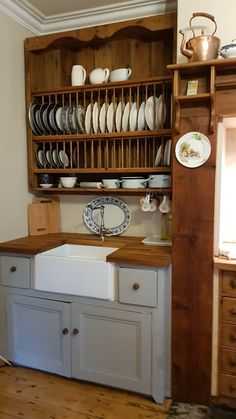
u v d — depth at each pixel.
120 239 2.30
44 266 1.99
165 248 2.01
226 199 2.18
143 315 1.81
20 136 2.34
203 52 1.61
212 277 1.77
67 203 2.61
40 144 2.46
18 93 2.31
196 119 1.72
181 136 1.76
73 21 2.34
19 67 2.31
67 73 2.46
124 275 1.82
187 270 1.80
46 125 2.31
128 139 2.21
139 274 1.79
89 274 1.88
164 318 1.80
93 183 2.25
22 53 2.34
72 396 1.89
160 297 1.76
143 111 2.10
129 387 1.88
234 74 1.64
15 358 2.15
